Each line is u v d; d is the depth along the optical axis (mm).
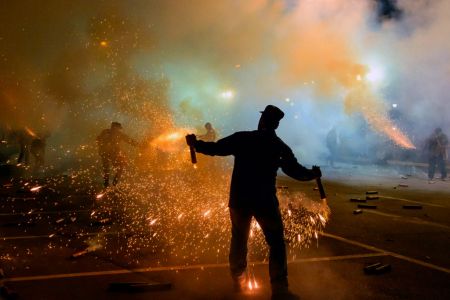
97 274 5473
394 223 8641
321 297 4934
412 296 5004
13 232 7410
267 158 4965
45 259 6000
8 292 4688
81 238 7090
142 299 4758
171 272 5613
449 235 7773
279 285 4910
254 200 4914
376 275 5668
